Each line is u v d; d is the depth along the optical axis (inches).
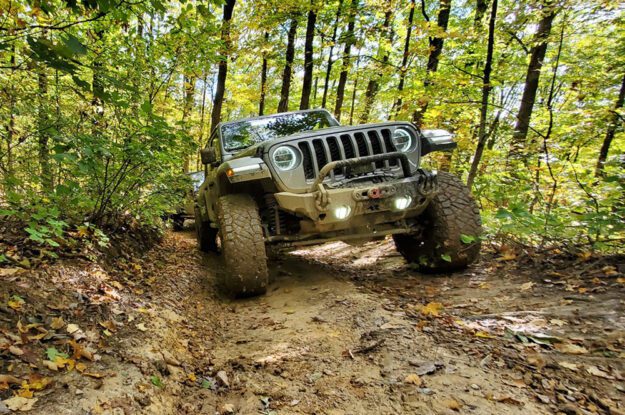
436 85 254.5
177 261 188.7
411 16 354.6
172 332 98.7
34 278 93.7
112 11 74.8
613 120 208.7
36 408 55.3
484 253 167.2
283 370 80.9
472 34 253.9
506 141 283.6
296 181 133.0
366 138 138.5
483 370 73.2
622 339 78.5
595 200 145.4
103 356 74.7
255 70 540.1
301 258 212.4
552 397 64.3
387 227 148.1
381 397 67.2
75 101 145.6
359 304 116.0
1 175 128.6
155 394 68.3
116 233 168.6
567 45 296.8
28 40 54.9
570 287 112.5
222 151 180.5
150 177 161.0
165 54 210.7
